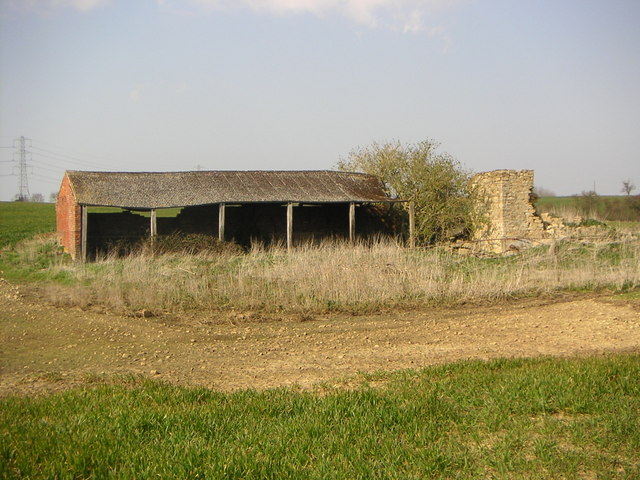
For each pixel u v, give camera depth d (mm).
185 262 22688
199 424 7281
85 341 13258
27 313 16328
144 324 15195
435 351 12273
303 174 37969
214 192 33594
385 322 15758
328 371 10680
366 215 40906
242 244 38875
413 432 7211
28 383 9641
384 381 9680
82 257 29141
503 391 8430
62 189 34500
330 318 16359
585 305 17547
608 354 11219
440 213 37969
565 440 7023
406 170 39781
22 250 33438
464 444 6984
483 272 21531
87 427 7137
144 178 33906
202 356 11977
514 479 6188
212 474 6000
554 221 35844
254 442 6812
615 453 6648
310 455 6594
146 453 6480
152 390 8836
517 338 13523
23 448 6504
